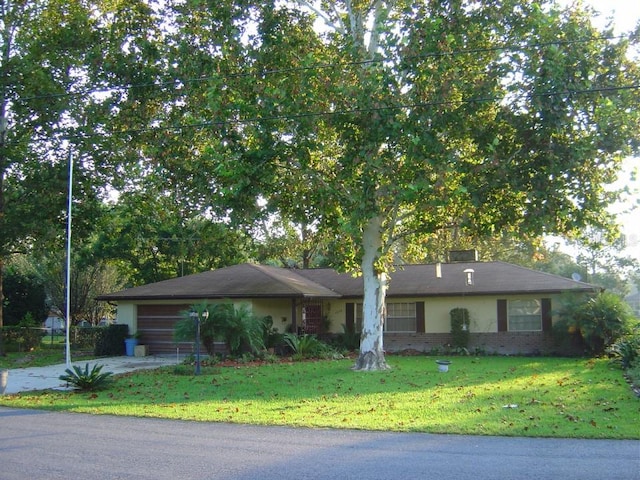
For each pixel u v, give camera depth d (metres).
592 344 22.88
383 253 19.02
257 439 9.30
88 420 11.10
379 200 17.48
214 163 17.75
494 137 16.44
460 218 19.09
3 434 9.86
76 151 24.17
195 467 7.67
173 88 19.08
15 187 25.80
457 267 28.50
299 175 17.70
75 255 36.62
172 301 25.61
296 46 18.28
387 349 26.84
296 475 7.26
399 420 10.49
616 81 16.31
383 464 7.73
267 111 16.39
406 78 16.41
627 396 12.51
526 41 16.39
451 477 7.09
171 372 18.88
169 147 19.22
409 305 26.95
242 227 19.81
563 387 14.04
